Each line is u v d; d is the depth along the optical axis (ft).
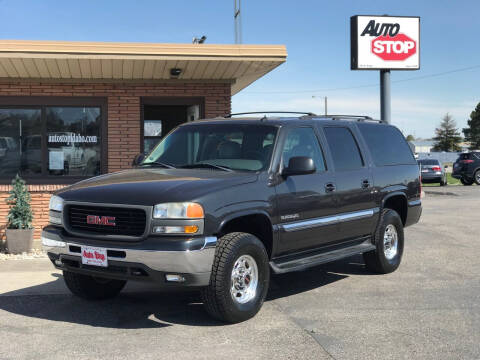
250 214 18.20
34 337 16.66
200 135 21.86
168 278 16.53
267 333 16.99
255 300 18.31
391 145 27.12
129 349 15.56
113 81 39.58
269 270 18.98
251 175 18.98
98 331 17.26
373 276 25.48
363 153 24.57
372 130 26.08
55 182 39.24
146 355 15.07
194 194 16.96
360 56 87.04
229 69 37.17
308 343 16.10
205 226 16.78
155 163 21.21
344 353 15.28
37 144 39.19
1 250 33.91
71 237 17.89
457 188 89.61
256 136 20.65
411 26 88.07
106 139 39.83
